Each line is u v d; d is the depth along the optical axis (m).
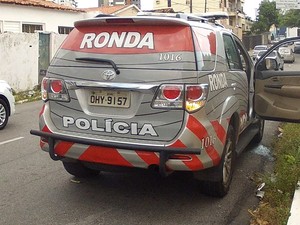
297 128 8.03
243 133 6.41
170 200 4.80
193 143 3.99
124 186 5.23
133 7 32.44
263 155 6.89
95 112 4.27
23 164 6.16
